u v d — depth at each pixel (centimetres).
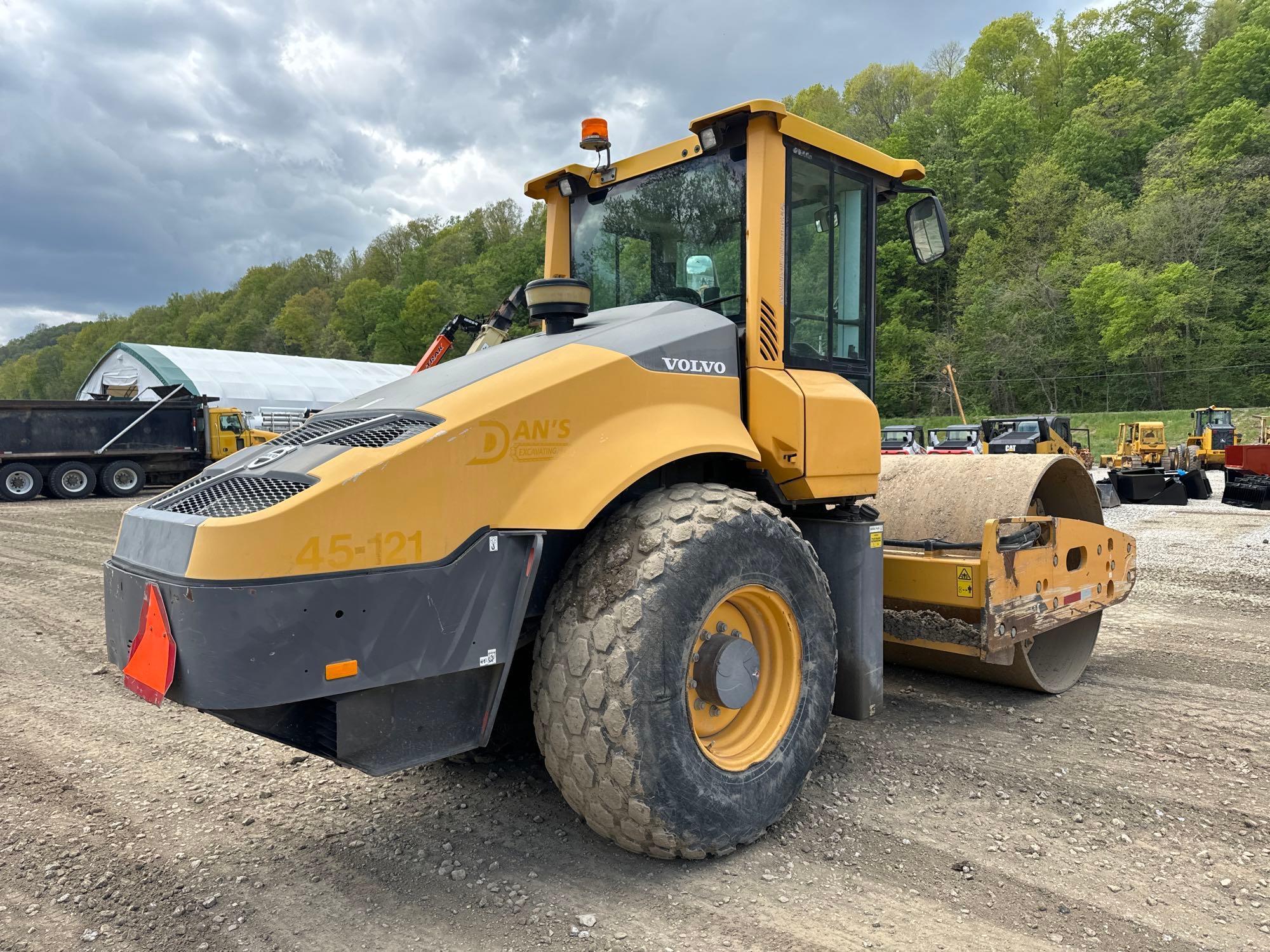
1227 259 4869
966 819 286
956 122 7544
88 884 253
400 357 7888
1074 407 5081
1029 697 427
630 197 368
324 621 205
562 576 259
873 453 336
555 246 396
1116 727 379
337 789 322
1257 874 248
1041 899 234
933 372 5559
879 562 332
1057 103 8025
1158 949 210
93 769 349
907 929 219
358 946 217
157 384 3747
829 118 8438
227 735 390
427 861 262
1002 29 8906
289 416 2855
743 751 270
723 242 329
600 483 243
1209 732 372
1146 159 6200
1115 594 457
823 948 211
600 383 256
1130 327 4716
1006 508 406
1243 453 1341
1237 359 4666
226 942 221
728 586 256
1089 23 8406
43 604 707
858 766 333
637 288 366
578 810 247
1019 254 5847
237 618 197
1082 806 296
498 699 238
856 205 361
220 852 273
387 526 215
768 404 300
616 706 232
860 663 324
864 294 368
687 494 266
